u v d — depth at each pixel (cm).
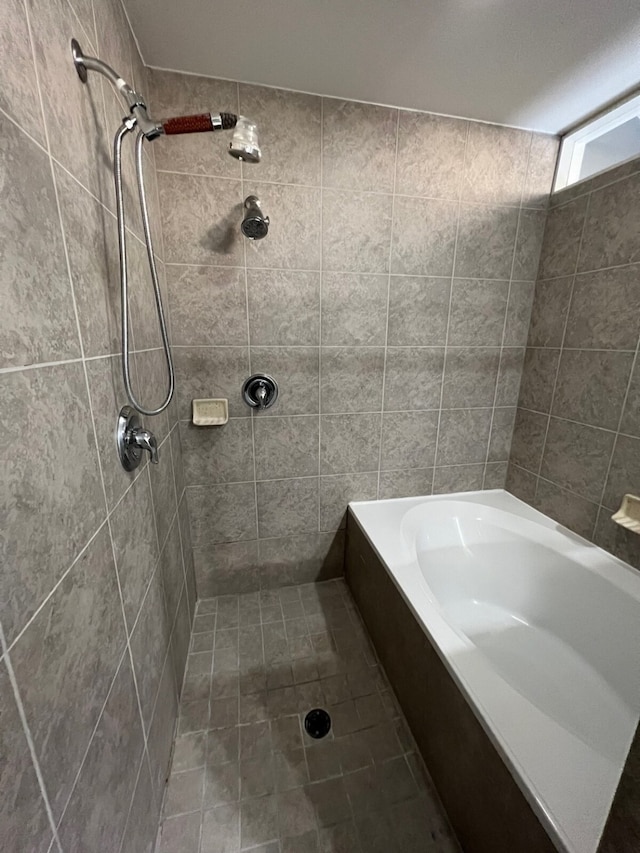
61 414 54
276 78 119
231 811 96
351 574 174
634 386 124
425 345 161
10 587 41
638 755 36
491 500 179
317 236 138
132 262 92
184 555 146
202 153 124
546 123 142
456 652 92
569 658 130
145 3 92
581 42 102
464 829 87
